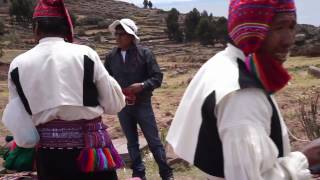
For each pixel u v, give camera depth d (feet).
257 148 6.77
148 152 27.53
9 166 13.24
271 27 7.27
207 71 7.62
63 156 12.16
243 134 6.82
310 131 27.61
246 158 6.74
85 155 12.16
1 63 104.73
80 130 12.19
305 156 7.38
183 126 7.74
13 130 12.20
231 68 7.32
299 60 100.48
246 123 6.86
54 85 11.94
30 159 13.08
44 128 12.23
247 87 7.01
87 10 361.51
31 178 18.99
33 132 12.22
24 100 12.25
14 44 199.21
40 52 12.25
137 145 21.57
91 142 12.28
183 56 187.73
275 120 7.34
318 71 64.59
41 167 12.48
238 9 7.17
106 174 12.76
